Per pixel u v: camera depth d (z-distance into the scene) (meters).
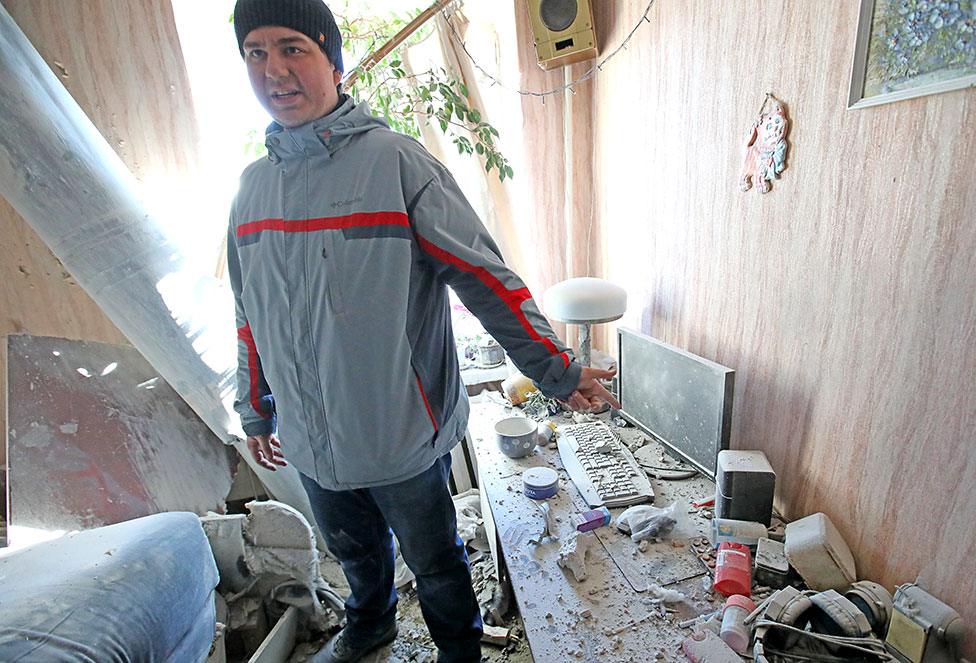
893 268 0.81
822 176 0.91
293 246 0.84
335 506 1.05
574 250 1.99
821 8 0.86
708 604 0.95
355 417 0.87
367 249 0.81
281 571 1.27
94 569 0.87
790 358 1.05
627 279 1.72
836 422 0.97
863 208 0.85
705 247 1.27
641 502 1.23
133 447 1.35
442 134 1.84
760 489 1.05
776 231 1.04
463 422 1.04
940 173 0.72
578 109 1.81
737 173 1.12
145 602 0.86
